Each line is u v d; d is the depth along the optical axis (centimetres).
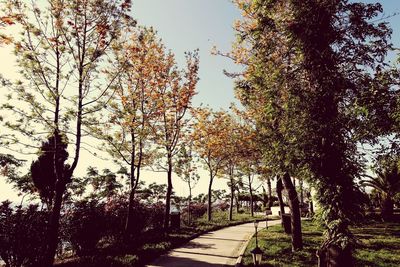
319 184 990
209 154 2809
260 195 4897
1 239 1138
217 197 4916
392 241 1700
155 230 2205
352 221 948
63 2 1265
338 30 1048
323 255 1032
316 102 1027
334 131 979
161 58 2020
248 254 1398
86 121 1268
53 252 1125
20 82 1197
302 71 1120
